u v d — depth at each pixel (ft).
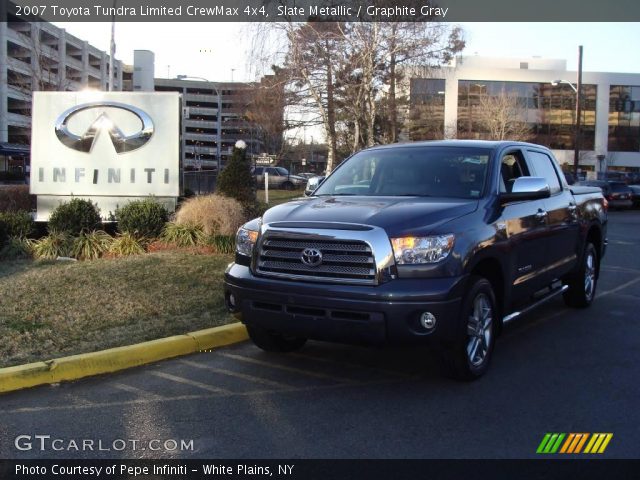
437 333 14.82
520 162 20.97
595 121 220.23
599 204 26.96
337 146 85.30
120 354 18.38
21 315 22.03
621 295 29.30
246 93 86.12
